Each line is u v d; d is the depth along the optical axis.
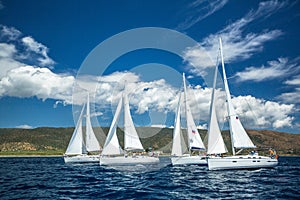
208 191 17.91
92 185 20.45
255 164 30.95
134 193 16.89
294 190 18.42
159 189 18.50
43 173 31.11
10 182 22.36
